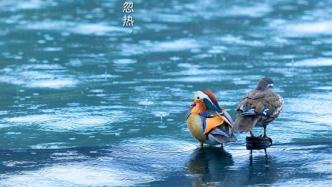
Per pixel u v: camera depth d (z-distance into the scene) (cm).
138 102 1625
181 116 1509
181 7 2884
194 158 1195
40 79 1859
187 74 1897
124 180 1091
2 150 1265
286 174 1099
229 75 1880
